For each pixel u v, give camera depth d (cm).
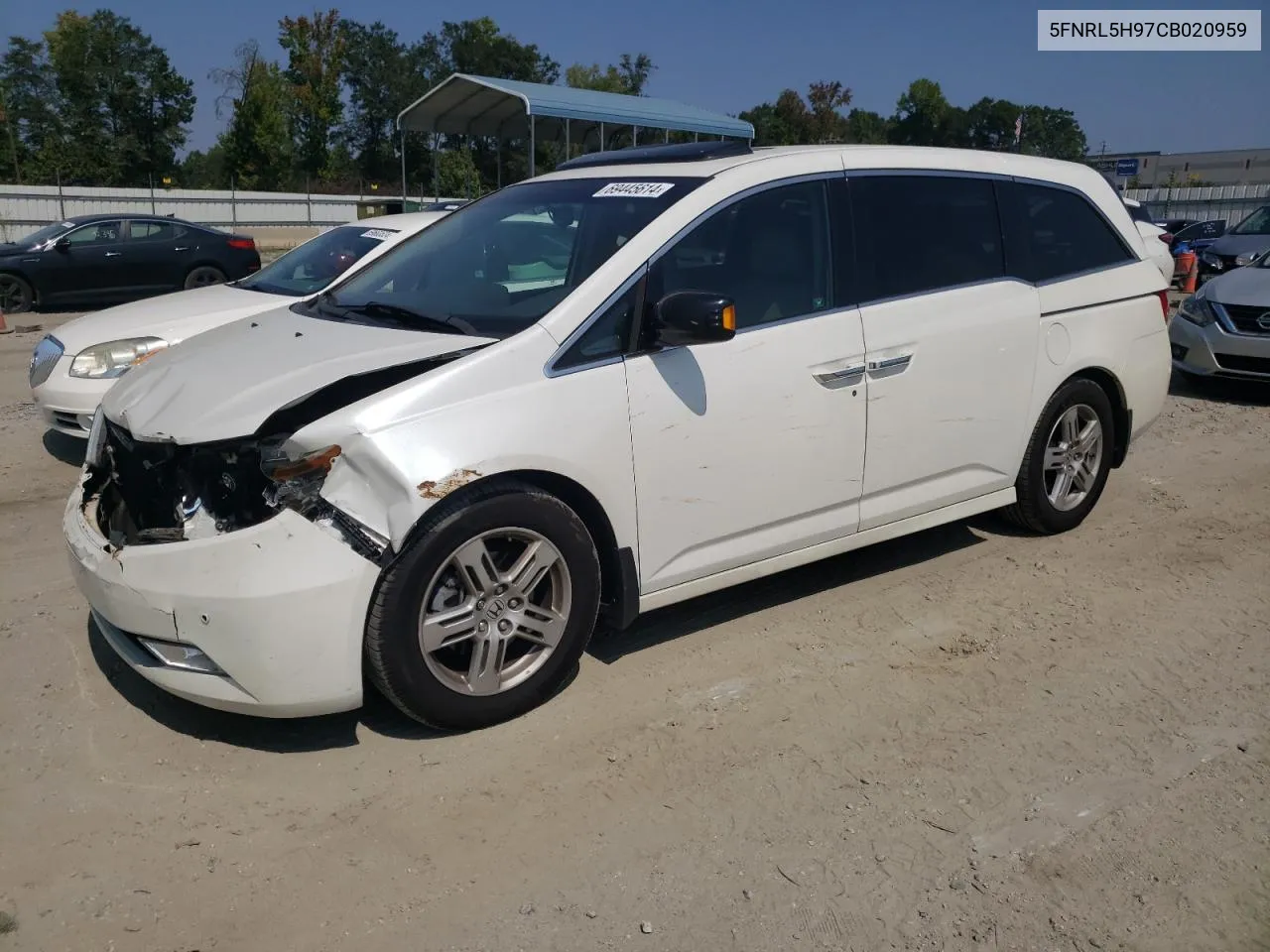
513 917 269
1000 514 548
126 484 370
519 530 341
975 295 461
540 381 344
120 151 6325
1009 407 481
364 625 321
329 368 348
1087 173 535
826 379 408
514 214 445
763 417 393
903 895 277
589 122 1697
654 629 436
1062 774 332
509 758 340
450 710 342
